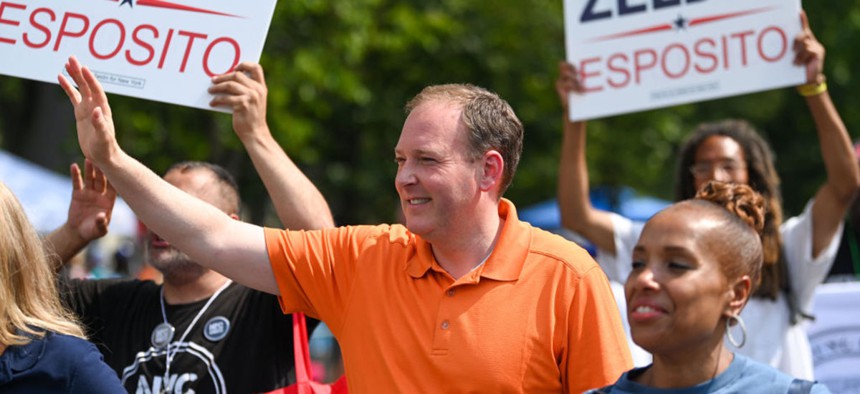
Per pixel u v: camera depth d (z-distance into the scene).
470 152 5.07
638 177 25.23
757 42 7.41
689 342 4.08
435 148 5.02
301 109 19.97
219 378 6.02
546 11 23.34
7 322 4.50
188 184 6.36
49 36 5.84
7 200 4.59
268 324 6.13
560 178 8.17
